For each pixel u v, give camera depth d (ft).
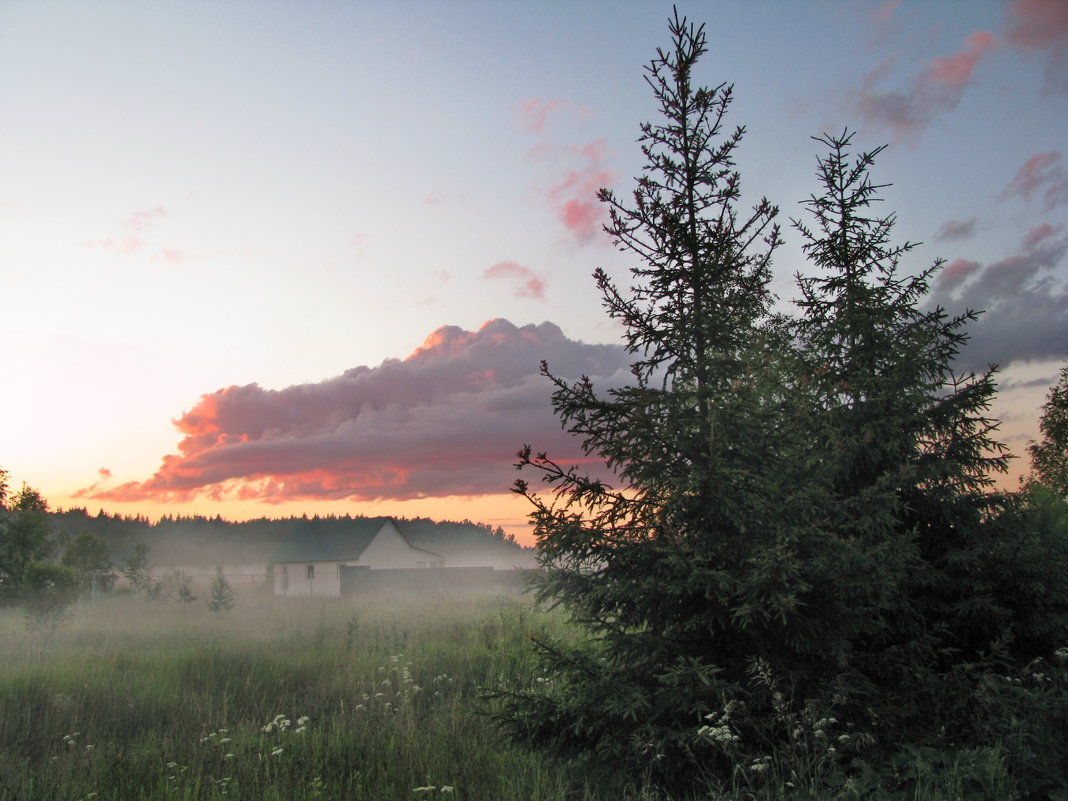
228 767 24.58
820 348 31.65
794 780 18.28
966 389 29.35
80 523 360.48
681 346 23.70
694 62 24.72
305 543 208.64
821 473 22.17
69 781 23.88
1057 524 27.81
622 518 22.53
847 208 32.78
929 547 28.04
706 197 24.44
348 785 22.59
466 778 23.11
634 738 19.35
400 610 80.12
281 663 43.29
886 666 23.65
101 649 50.78
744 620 18.88
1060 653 23.39
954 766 17.70
